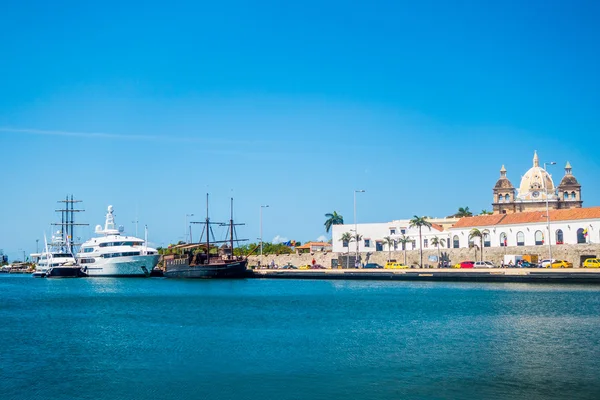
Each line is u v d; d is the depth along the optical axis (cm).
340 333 7012
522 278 13612
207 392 4750
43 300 11944
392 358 5697
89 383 4997
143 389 4838
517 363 5462
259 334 6988
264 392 4728
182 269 18900
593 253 15225
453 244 19162
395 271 16362
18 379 5128
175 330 7344
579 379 4941
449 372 5191
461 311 8812
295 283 16600
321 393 4681
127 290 14662
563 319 7862
